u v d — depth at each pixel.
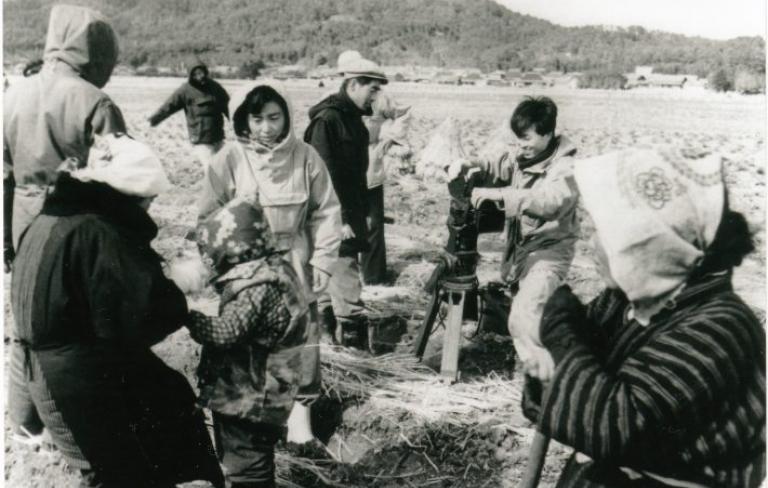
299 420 3.61
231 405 2.70
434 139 9.28
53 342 2.45
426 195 8.84
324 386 4.01
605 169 1.72
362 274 5.92
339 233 3.62
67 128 3.53
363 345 4.62
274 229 3.40
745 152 11.55
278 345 2.72
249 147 3.39
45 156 3.55
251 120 3.32
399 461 3.52
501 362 4.39
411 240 7.17
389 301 5.50
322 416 3.84
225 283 2.68
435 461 3.52
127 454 2.59
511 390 4.04
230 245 2.64
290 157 3.43
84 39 3.59
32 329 2.45
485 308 4.52
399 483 3.39
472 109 15.05
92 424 2.52
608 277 1.83
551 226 3.84
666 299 1.71
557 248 3.84
